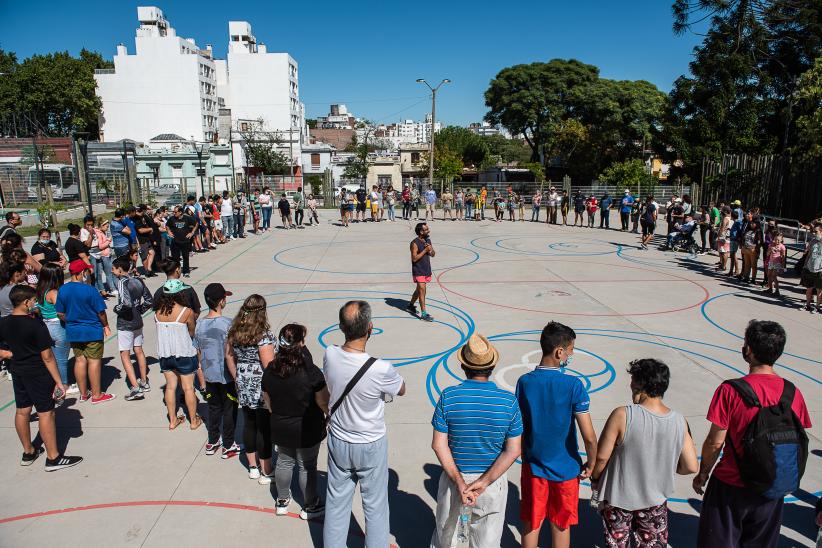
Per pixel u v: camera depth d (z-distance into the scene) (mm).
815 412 6461
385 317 10281
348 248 18469
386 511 3908
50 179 36062
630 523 3525
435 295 12008
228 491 4844
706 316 10547
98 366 6480
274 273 14344
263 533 4301
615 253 17766
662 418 3328
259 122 67875
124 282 6457
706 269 15211
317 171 72188
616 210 34219
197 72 74750
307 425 4219
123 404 6523
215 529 4336
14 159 40094
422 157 60406
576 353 8391
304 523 4434
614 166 41625
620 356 8289
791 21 32312
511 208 27656
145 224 13938
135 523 4391
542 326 9797
